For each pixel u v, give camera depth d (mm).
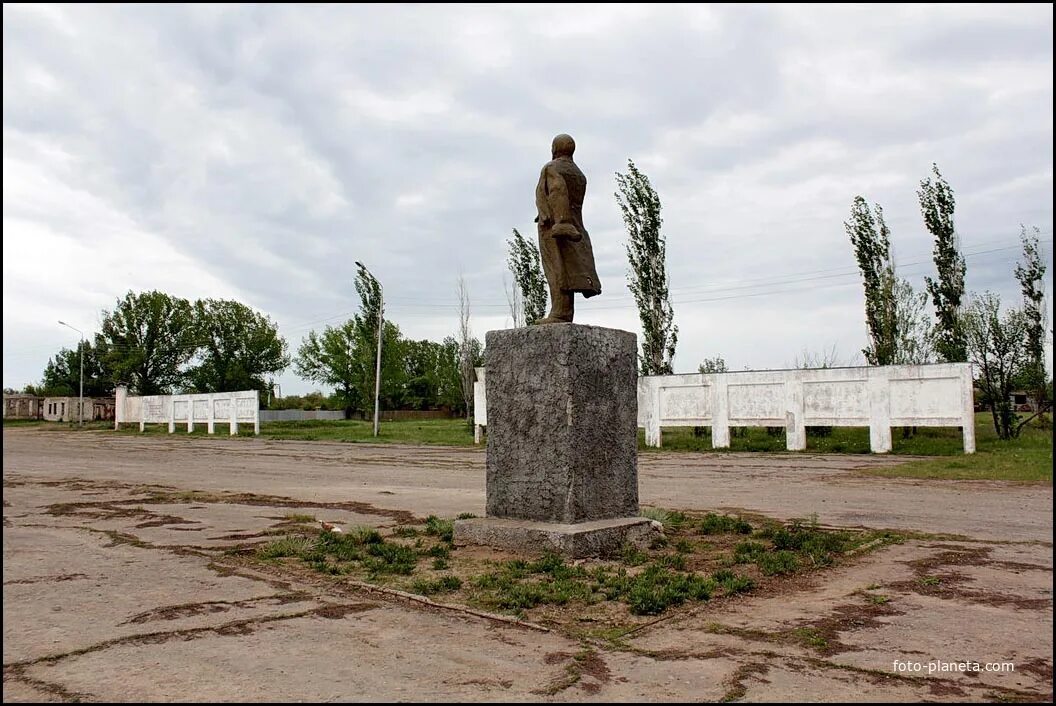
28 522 10492
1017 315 28547
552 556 7297
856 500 12922
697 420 27859
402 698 4070
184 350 79188
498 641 5043
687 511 11430
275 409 88312
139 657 4707
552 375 7922
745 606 5891
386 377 83562
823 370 25344
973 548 8219
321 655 4754
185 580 6762
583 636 5141
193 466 22516
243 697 4074
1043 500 12695
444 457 26719
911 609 5797
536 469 8016
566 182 8406
